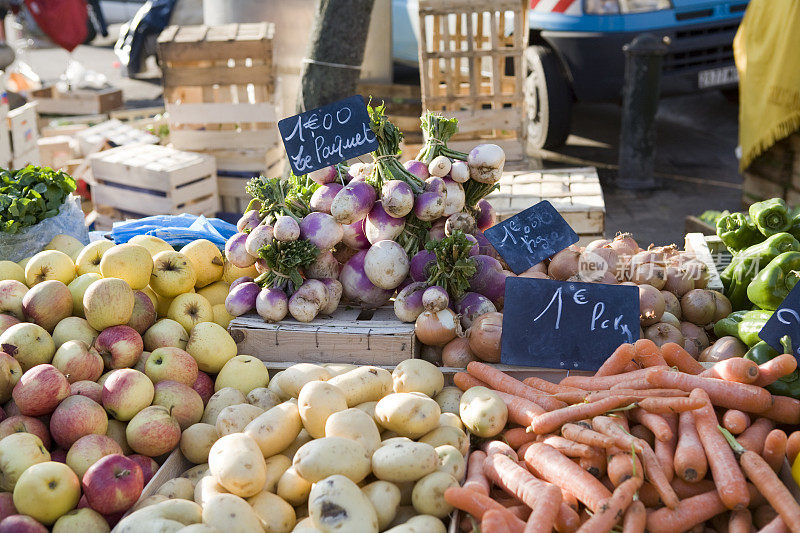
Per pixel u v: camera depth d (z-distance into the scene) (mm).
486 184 2967
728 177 8203
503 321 2674
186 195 5527
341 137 2908
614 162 8719
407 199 2705
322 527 1906
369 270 2787
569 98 8273
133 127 8109
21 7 10891
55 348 2559
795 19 5699
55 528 2012
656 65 7473
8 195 3307
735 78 8109
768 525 1960
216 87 5883
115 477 2055
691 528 2049
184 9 12617
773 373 2311
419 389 2516
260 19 8055
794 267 2697
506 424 2514
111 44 18172
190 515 2004
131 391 2354
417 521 1998
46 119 9703
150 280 2852
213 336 2713
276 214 2822
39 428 2268
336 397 2309
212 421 2500
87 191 6555
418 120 6820
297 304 2760
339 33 5227
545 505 1957
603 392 2340
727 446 2139
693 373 2510
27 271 2809
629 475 2021
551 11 7977
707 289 3088
